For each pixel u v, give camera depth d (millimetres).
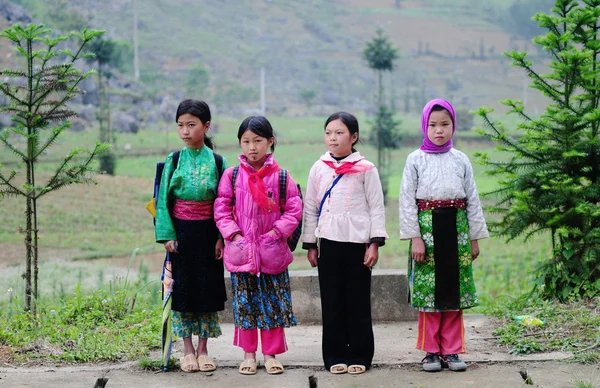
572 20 8078
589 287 7770
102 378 5773
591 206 7625
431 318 6027
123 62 116625
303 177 50438
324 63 170750
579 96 8055
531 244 24516
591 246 7762
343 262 6031
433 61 183000
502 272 17734
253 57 165125
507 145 8180
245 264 5871
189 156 6113
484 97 155375
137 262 24281
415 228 6000
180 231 6020
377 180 6066
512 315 7680
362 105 134875
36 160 8469
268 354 6016
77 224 31797
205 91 126250
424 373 5875
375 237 5957
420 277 6012
